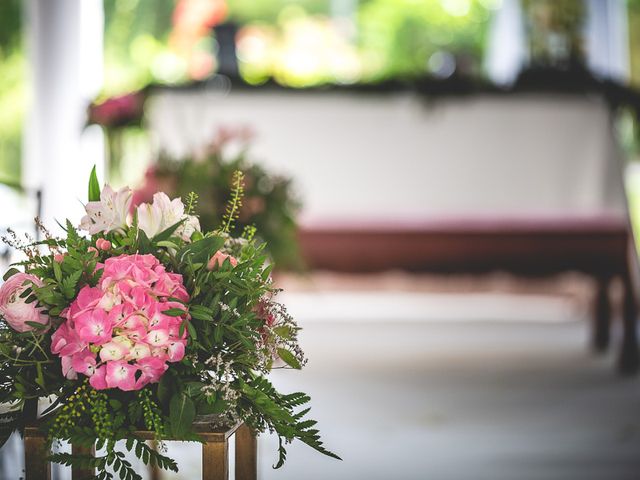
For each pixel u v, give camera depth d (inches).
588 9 214.5
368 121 201.2
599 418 161.8
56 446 70.5
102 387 64.3
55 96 228.8
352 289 305.6
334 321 269.6
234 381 68.3
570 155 202.5
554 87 200.7
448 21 351.9
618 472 130.3
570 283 307.4
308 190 200.8
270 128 201.3
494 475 128.3
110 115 200.8
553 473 129.6
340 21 353.4
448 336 248.5
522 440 147.1
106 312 64.6
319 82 203.9
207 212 153.6
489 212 201.5
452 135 201.6
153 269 66.7
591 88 201.8
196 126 201.8
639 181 314.3
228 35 224.5
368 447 142.2
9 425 68.5
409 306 299.0
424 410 166.9
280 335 69.3
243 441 73.5
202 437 64.5
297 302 300.8
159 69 332.5
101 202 68.5
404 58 351.3
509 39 238.8
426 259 195.8
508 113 201.3
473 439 147.3
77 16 231.0
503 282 311.4
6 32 286.4
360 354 221.1
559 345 236.2
